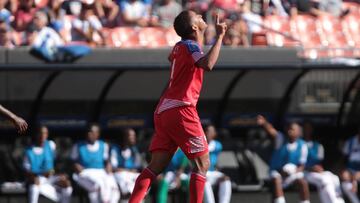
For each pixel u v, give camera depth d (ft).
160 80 163.12
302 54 160.04
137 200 83.10
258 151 167.53
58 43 166.40
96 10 174.50
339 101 166.71
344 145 163.84
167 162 84.07
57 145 164.35
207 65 79.46
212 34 168.14
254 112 166.40
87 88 161.79
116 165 157.89
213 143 157.07
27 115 160.45
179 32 83.61
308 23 183.93
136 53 156.76
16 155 162.61
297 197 162.91
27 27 168.45
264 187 164.96
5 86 158.40
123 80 162.40
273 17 181.57
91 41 171.01
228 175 166.50
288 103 166.20
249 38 173.17
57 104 161.89
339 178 161.79
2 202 159.33
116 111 164.04
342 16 188.14
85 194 159.74
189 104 81.87
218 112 165.89
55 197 156.46
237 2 176.86
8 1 171.53
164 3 177.78
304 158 159.43
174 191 158.61
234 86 163.02
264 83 165.37
